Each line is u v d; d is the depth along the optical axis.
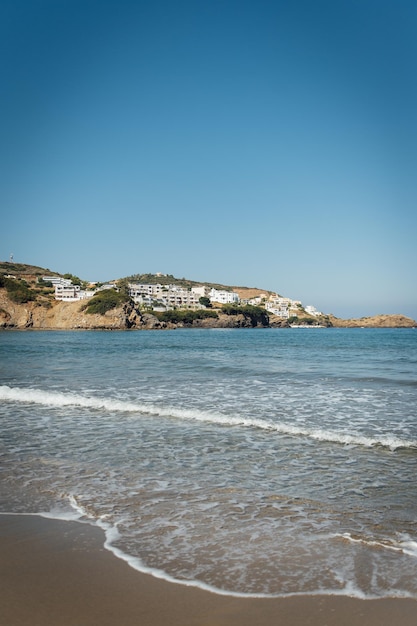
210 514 7.01
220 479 8.62
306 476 8.80
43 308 158.62
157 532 6.39
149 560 5.63
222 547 5.96
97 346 61.94
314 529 6.47
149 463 9.64
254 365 32.56
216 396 18.55
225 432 12.38
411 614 4.56
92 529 6.48
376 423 13.62
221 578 5.23
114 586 5.07
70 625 4.39
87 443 11.27
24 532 6.41
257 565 5.51
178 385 21.78
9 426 13.17
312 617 4.53
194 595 4.90
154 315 187.38
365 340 92.44
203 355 44.31
